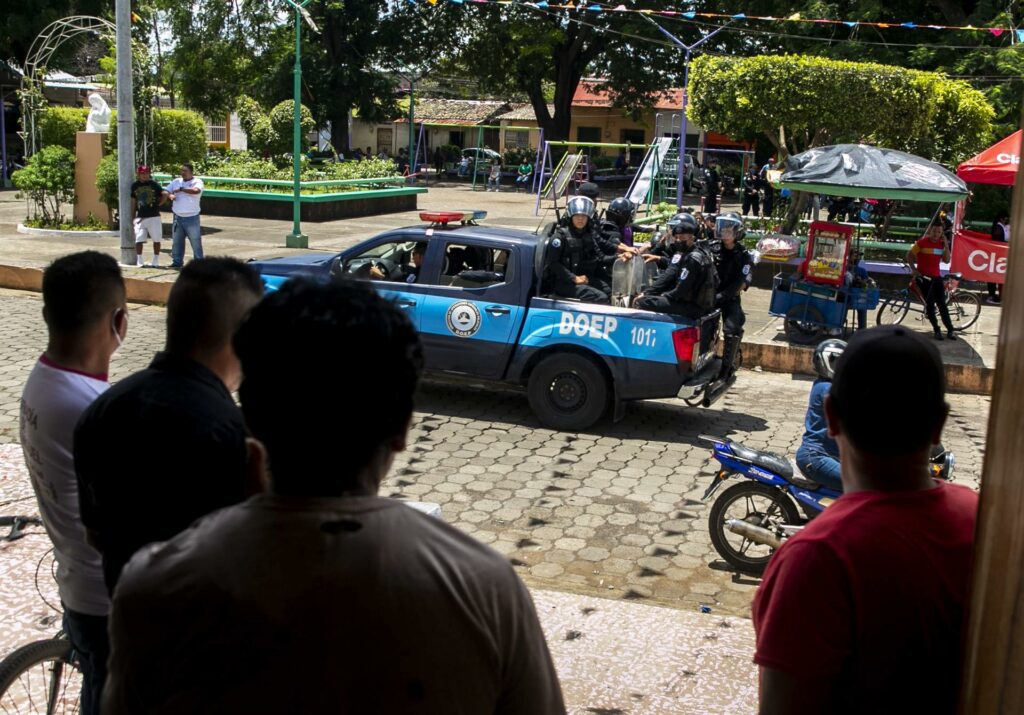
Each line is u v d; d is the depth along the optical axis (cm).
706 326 845
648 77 4034
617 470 732
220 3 4012
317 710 125
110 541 209
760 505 649
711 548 589
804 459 522
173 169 2105
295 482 135
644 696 392
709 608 507
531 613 140
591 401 819
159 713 129
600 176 4781
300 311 136
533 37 4066
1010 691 132
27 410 250
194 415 205
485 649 132
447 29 4231
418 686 127
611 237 928
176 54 4038
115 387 214
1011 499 136
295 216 1908
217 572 130
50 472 246
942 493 169
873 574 158
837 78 1659
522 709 138
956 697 154
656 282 829
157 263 1512
